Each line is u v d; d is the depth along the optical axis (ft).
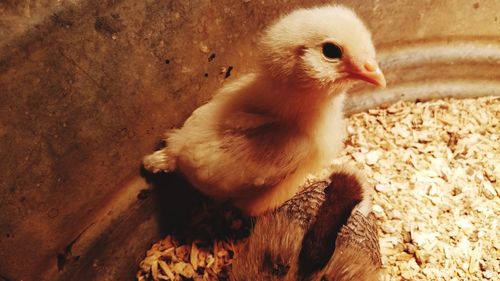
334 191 0.33
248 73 0.40
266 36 0.32
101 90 0.31
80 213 0.34
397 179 0.47
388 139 0.51
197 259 0.41
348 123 0.52
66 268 0.35
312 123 0.35
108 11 0.29
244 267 0.32
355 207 0.35
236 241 0.43
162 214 0.42
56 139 0.30
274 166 0.34
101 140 0.33
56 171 0.31
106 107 0.32
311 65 0.30
